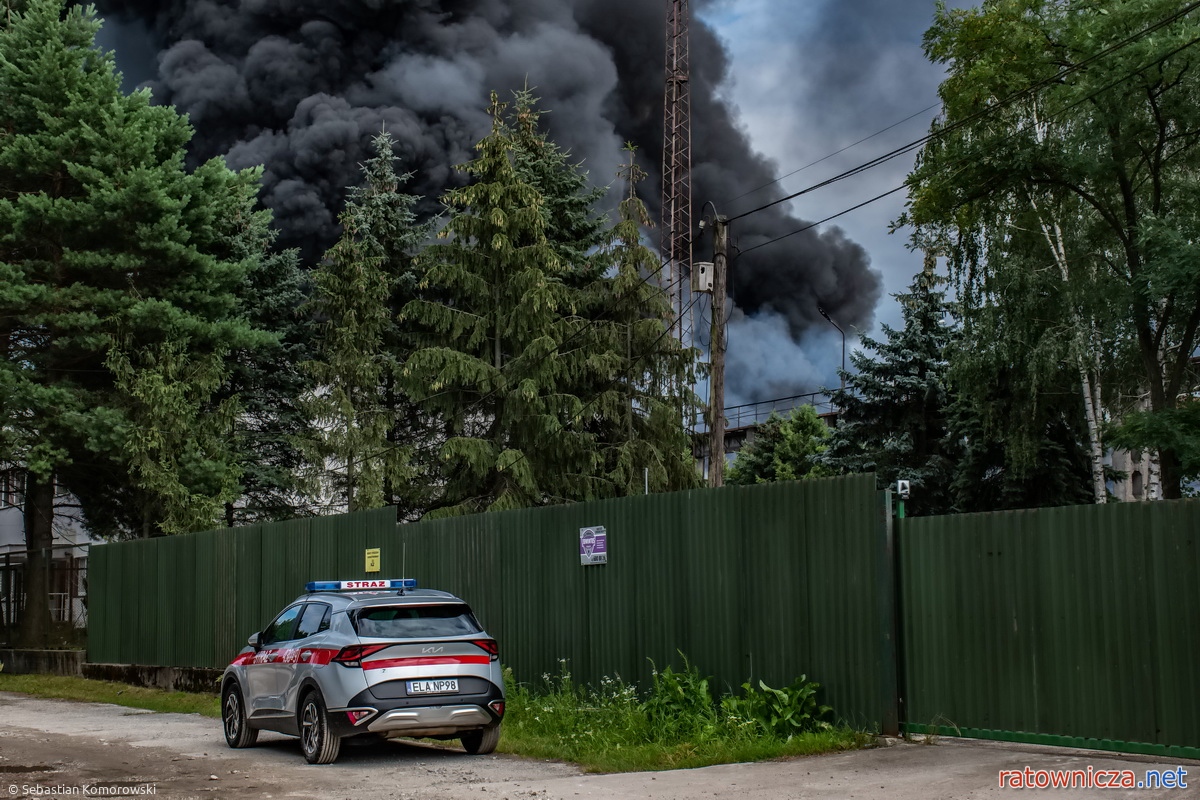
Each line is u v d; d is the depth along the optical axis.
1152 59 23.97
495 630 16.33
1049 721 10.21
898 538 11.45
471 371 34.78
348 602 11.86
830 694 11.69
